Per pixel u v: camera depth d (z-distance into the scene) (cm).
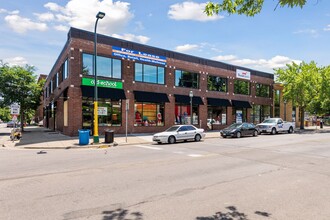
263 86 4038
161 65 2792
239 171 924
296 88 3572
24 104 3186
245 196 632
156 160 1157
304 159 1185
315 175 862
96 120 1814
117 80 2458
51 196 632
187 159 1184
